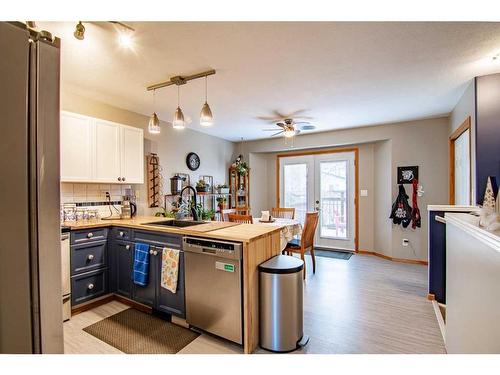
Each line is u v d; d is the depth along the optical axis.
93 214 3.27
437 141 4.09
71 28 1.78
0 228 0.57
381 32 1.84
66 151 2.80
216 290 2.02
